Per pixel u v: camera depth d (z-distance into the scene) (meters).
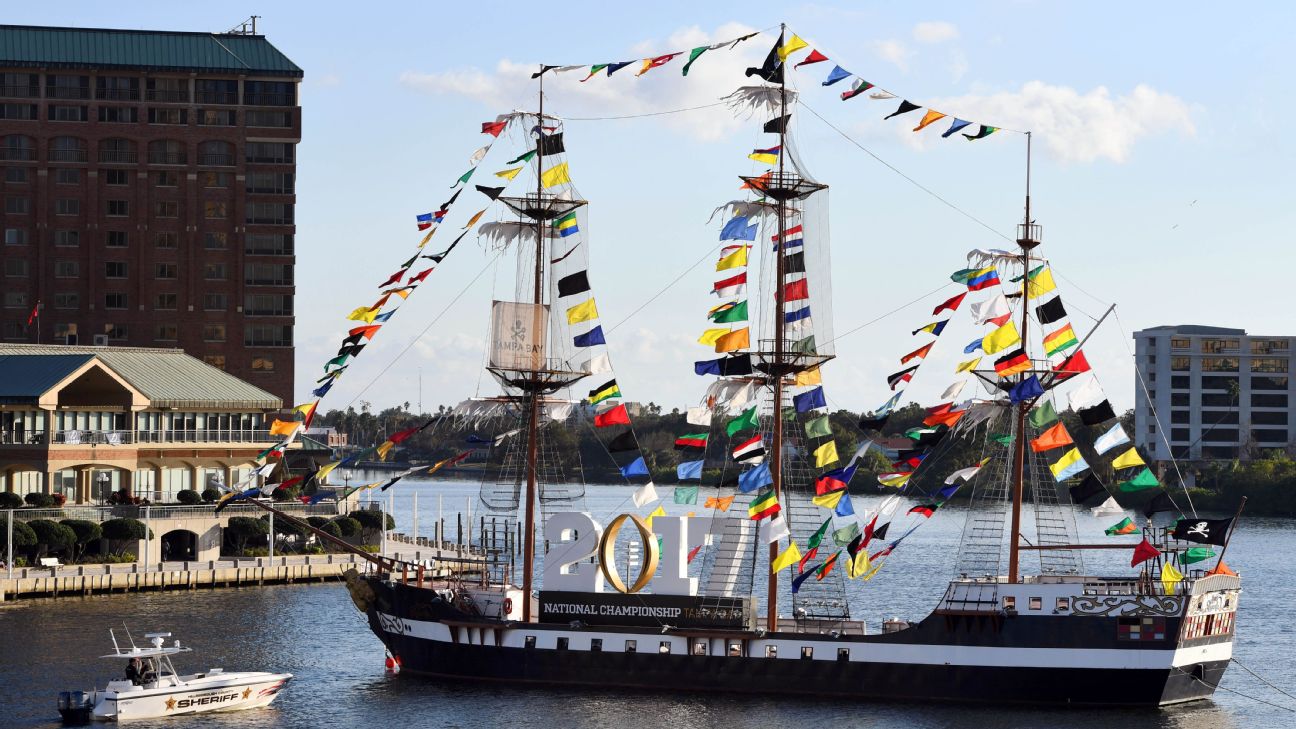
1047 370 82.38
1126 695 76.62
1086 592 76.69
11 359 146.50
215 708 78.06
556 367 88.25
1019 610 77.19
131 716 75.44
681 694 80.44
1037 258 83.88
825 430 85.00
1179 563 77.94
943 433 81.38
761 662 79.81
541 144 87.81
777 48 84.94
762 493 81.69
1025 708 77.19
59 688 82.12
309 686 84.12
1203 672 78.12
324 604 114.31
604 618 82.06
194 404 150.88
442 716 77.00
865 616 109.19
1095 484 81.06
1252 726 76.12
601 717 76.31
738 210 84.25
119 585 118.62
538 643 82.69
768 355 85.44
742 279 83.88
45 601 113.38
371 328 83.25
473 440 88.00
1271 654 98.31
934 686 77.81
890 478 81.75
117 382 143.62
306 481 89.31
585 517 82.88
